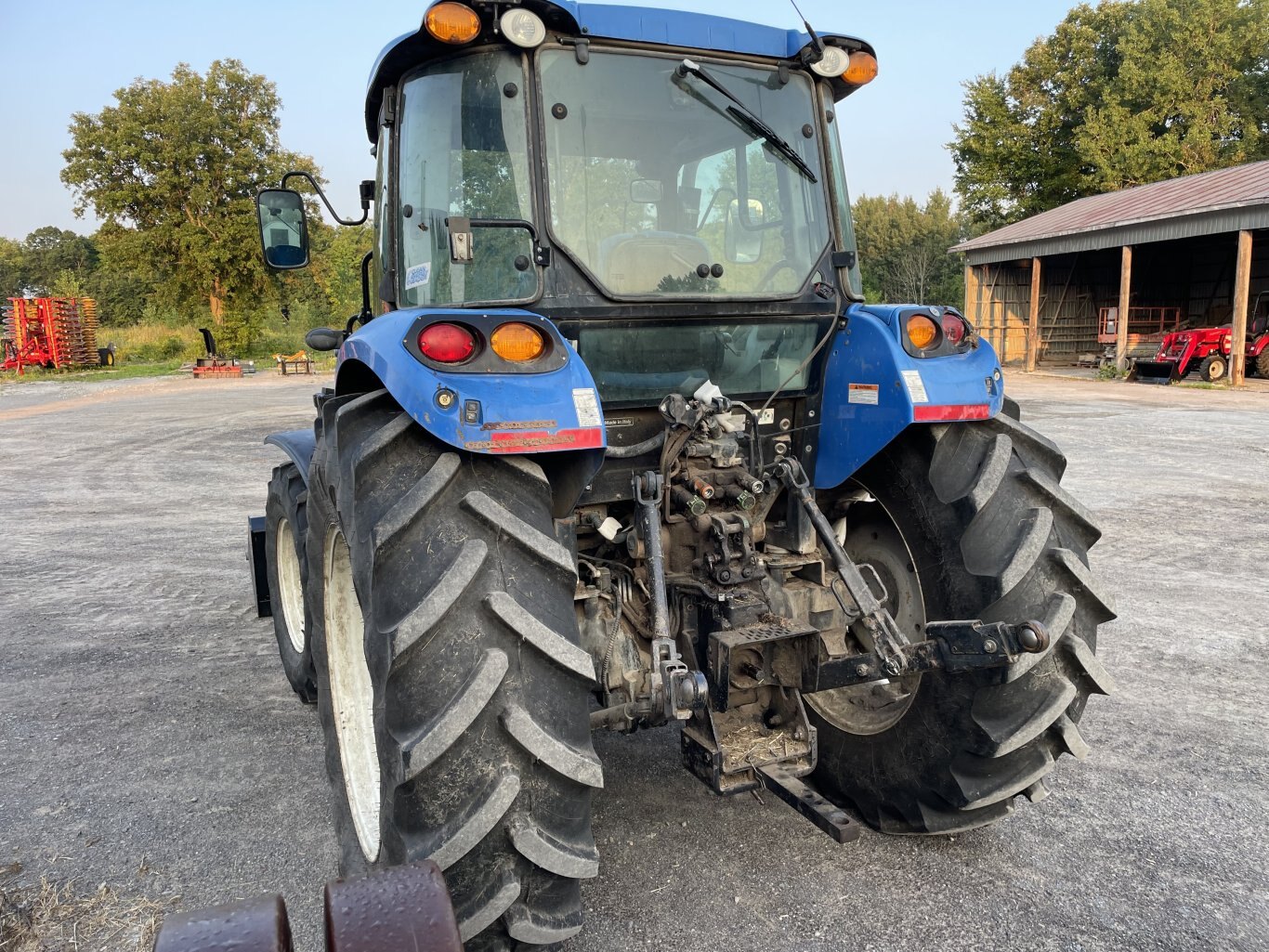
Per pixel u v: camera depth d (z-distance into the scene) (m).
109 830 3.12
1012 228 27.09
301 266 3.60
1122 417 13.91
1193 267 27.06
